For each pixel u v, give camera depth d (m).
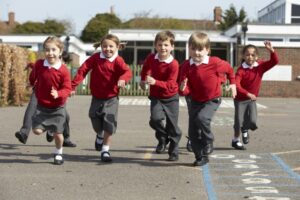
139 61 48.56
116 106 10.09
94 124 10.30
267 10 65.06
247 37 45.84
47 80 9.41
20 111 20.42
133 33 48.75
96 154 10.87
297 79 35.31
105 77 9.94
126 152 11.20
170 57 10.12
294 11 56.19
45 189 7.84
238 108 11.71
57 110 9.54
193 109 9.71
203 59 9.46
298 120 19.30
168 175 8.92
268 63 11.61
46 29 81.81
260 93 35.38
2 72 22.36
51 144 12.07
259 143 12.85
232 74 9.78
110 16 81.75
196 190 7.91
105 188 7.96
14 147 11.58
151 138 13.48
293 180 8.66
